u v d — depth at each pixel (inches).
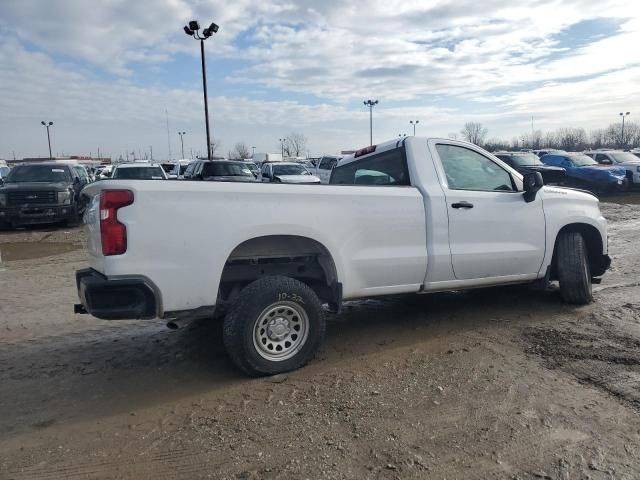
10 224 591.5
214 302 157.6
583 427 127.5
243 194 160.9
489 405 140.3
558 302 239.1
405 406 141.7
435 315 227.5
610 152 1021.2
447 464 114.3
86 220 172.4
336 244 175.3
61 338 212.7
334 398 148.0
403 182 202.2
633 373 157.1
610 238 450.6
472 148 214.5
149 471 115.8
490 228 206.2
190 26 1018.7
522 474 109.8
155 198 149.1
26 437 132.8
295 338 169.5
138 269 147.4
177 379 167.6
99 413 145.3
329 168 965.2
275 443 125.2
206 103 1067.9
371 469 113.3
